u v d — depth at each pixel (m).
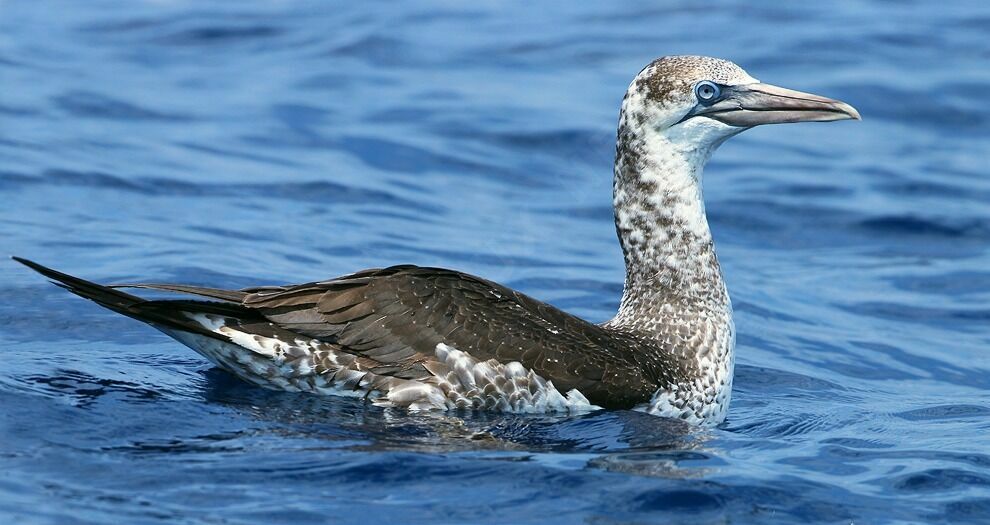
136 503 10.02
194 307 12.27
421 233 19.58
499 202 21.59
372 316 12.45
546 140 24.12
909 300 18.41
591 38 30.20
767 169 23.56
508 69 28.19
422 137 24.00
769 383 15.12
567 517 10.31
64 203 19.22
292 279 17.00
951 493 11.27
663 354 13.39
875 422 13.60
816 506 10.85
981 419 13.82
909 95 26.64
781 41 29.70
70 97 24.64
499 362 12.49
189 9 31.61
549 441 12.01
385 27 30.64
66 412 11.70
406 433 11.90
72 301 15.19
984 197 22.25
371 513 10.16
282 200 20.48
